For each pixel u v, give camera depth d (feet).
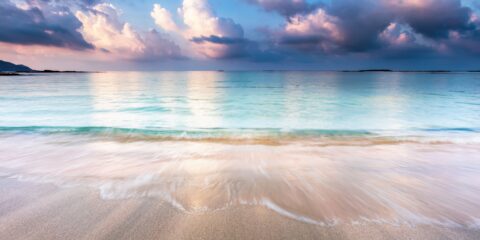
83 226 8.86
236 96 81.61
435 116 44.60
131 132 25.89
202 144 21.76
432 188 12.62
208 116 44.83
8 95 78.48
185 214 9.68
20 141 22.16
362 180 13.57
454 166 16.12
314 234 8.45
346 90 105.09
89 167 15.39
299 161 16.96
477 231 8.80
